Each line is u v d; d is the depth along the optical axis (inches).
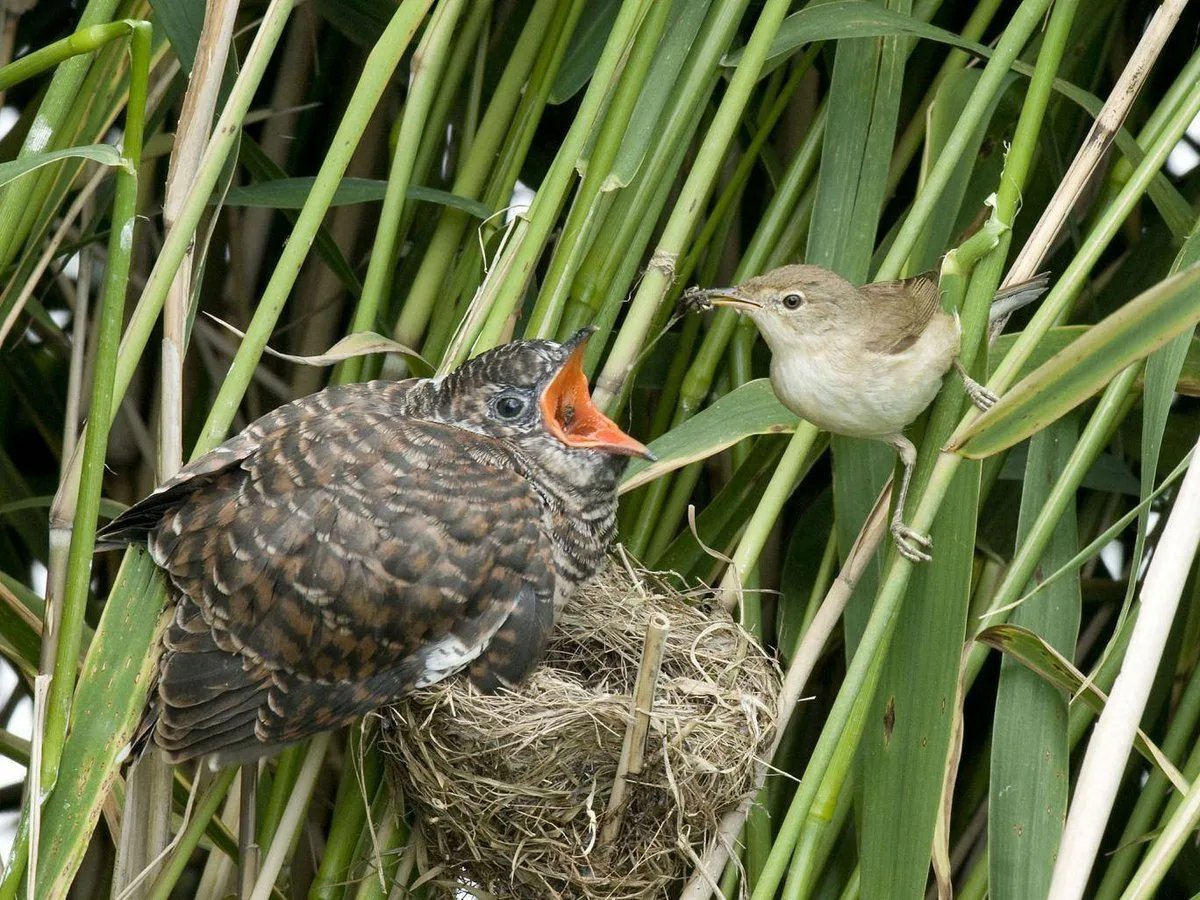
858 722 188.7
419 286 234.1
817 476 286.7
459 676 199.0
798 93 279.7
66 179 210.1
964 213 259.6
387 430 201.3
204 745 183.6
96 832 287.0
